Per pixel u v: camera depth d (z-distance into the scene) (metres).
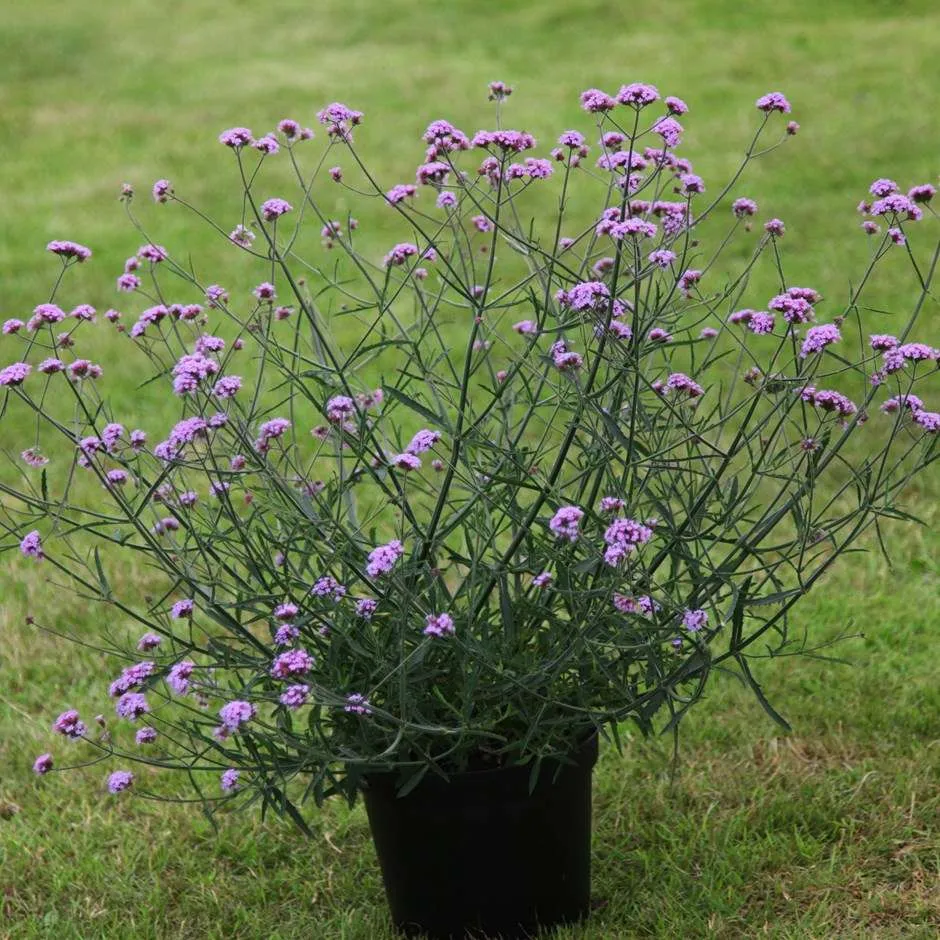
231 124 12.03
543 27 15.51
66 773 3.51
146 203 9.64
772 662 3.82
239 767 2.45
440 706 2.52
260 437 2.66
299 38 16.00
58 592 4.44
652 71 13.05
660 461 2.49
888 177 8.99
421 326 2.97
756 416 5.09
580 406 2.41
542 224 8.32
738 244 7.79
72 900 3.02
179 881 3.09
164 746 3.61
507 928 2.67
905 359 2.47
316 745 2.49
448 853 2.60
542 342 3.41
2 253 8.53
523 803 2.58
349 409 2.53
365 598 2.55
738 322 2.79
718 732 3.51
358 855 3.14
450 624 2.24
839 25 14.45
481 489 2.52
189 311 2.79
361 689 2.51
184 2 18.50
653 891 2.90
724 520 2.56
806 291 2.56
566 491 3.88
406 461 2.33
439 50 14.91
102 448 2.47
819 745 3.46
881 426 5.30
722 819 3.16
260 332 2.71
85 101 13.40
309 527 2.54
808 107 11.15
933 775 3.27
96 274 7.97
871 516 4.58
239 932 2.92
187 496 2.73
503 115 11.58
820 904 2.80
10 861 3.16
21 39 16.48
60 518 2.50
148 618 4.23
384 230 8.40
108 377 6.27
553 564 2.56
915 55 12.79
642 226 2.34
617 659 2.53
